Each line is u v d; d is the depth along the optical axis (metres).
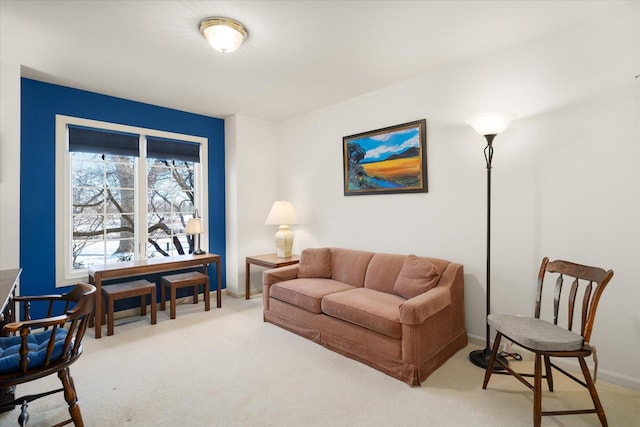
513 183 2.68
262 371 2.46
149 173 4.16
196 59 2.85
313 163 4.38
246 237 4.62
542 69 2.53
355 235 3.91
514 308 2.69
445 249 3.12
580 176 2.37
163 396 2.14
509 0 2.07
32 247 3.26
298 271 3.74
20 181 3.18
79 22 2.26
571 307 2.00
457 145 3.02
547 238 2.52
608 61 2.25
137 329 3.32
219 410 1.99
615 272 2.24
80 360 2.64
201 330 3.29
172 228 4.38
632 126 2.17
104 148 3.74
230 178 4.64
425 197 3.26
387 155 3.52
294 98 3.89
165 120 4.20
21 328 1.52
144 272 3.51
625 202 2.20
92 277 3.37
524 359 2.59
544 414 1.76
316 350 2.82
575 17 2.27
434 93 3.15
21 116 3.20
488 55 2.80
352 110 3.88
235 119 4.53
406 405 2.03
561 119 2.45
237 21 2.27
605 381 2.27
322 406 2.03
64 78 3.24
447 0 2.06
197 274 4.05
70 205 3.55
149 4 2.07
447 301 2.57
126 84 3.41
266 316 3.52
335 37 2.51
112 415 1.94
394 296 2.91
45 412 1.97
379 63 2.97
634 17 2.15
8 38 2.47
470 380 2.32
